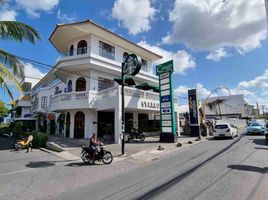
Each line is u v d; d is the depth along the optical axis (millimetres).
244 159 10438
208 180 7180
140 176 8312
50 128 30922
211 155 12094
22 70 13875
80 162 11594
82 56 21219
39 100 35844
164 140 19484
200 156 12039
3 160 12367
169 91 19719
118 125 18312
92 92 21219
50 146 16922
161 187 6719
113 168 10070
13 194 6602
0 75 12164
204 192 6039
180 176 7914
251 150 13094
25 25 13172
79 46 23203
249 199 5406
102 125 22844
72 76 23766
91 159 11102
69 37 23359
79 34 22719
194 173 8211
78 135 22250
